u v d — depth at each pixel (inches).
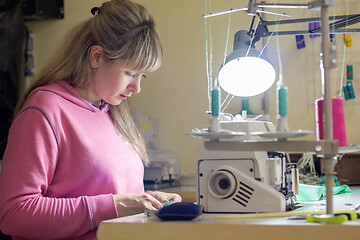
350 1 112.7
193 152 123.9
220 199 47.3
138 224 39.9
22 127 50.8
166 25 126.3
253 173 47.2
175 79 125.6
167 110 126.0
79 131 54.2
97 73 57.9
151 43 56.9
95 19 58.9
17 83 125.3
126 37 55.9
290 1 115.3
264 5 48.9
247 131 50.2
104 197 49.9
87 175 53.6
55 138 51.8
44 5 130.0
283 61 117.1
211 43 122.3
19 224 47.8
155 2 127.3
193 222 39.4
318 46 115.3
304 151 40.4
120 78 57.1
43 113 51.6
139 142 65.9
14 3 126.4
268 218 42.2
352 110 113.0
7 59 123.5
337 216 37.6
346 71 113.0
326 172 41.5
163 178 107.0
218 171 47.3
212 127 44.8
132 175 60.7
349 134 113.0
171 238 38.9
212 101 45.1
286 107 40.8
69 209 48.4
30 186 48.8
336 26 70.1
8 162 49.8
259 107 117.6
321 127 42.7
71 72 58.9
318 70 115.5
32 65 135.6
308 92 116.2
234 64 56.2
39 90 54.9
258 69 56.1
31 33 135.9
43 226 47.9
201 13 123.6
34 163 49.5
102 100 62.4
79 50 58.4
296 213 43.9
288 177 53.9
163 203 57.1
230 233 37.6
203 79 123.5
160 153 117.3
